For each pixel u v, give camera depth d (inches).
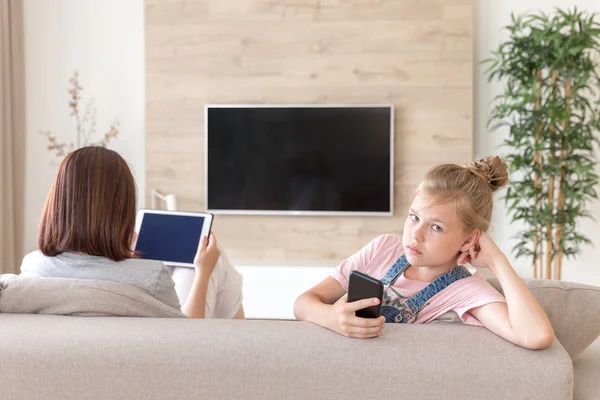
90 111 212.2
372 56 199.5
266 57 201.6
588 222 203.0
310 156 201.8
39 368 49.4
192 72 203.3
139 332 50.9
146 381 49.1
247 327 51.9
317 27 200.2
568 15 176.9
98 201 64.7
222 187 204.4
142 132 211.9
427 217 56.1
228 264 107.5
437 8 197.3
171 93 204.1
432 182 57.4
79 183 64.7
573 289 60.1
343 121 200.1
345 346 49.3
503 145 184.2
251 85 202.4
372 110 199.0
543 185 189.2
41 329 51.4
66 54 211.9
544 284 60.6
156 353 49.3
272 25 201.2
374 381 48.3
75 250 65.1
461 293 58.7
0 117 198.4
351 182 201.3
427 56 198.2
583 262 203.9
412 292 61.1
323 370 48.5
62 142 213.3
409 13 198.1
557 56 173.9
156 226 100.8
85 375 49.3
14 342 50.1
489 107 203.2
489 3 201.2
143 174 212.7
